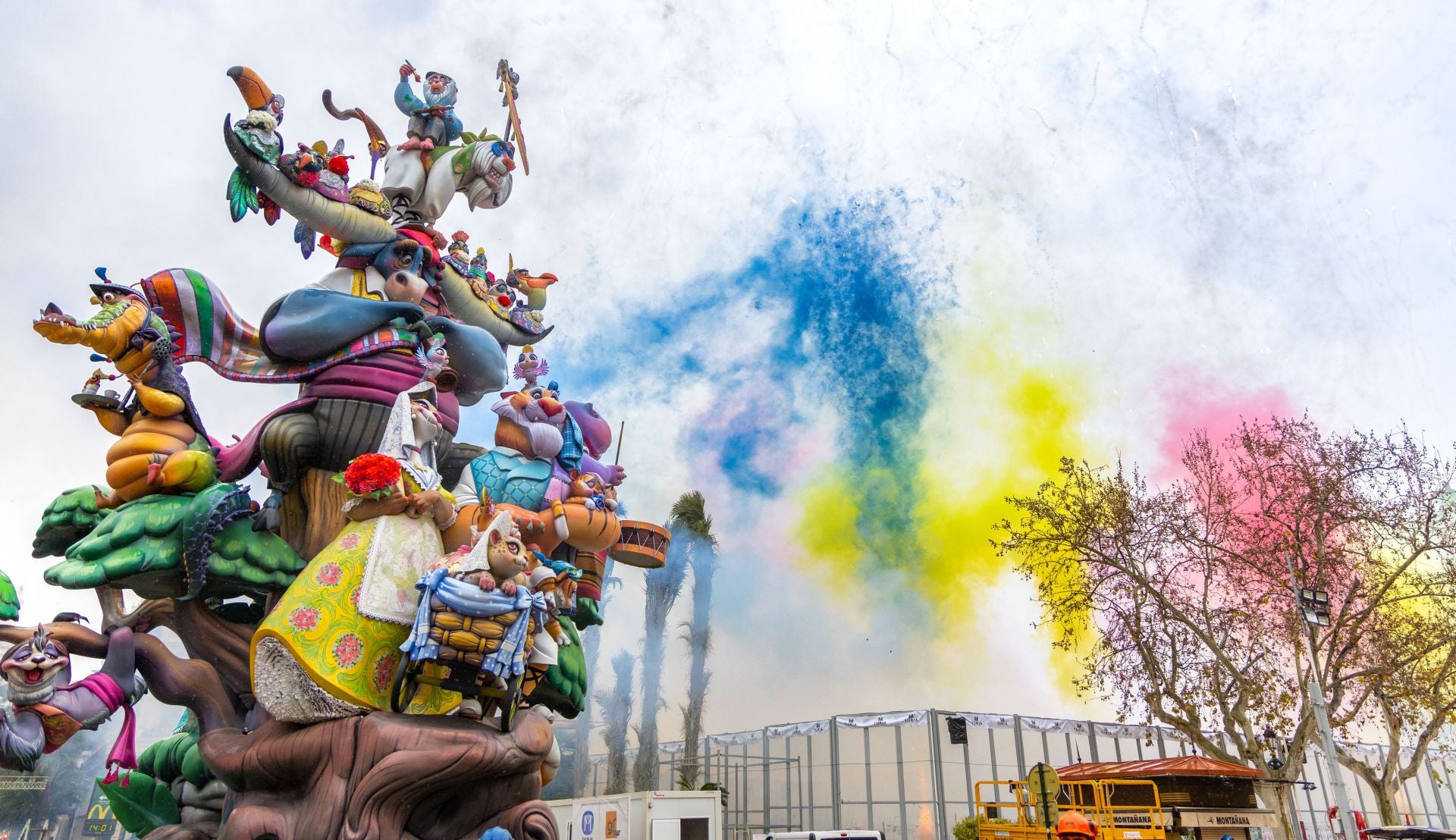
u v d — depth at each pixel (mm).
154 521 8867
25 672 8156
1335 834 23469
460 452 11547
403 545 8266
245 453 9711
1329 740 16812
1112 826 12539
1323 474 20281
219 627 9312
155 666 8906
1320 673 19078
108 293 9648
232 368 10492
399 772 7219
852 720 24422
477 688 7812
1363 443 20578
